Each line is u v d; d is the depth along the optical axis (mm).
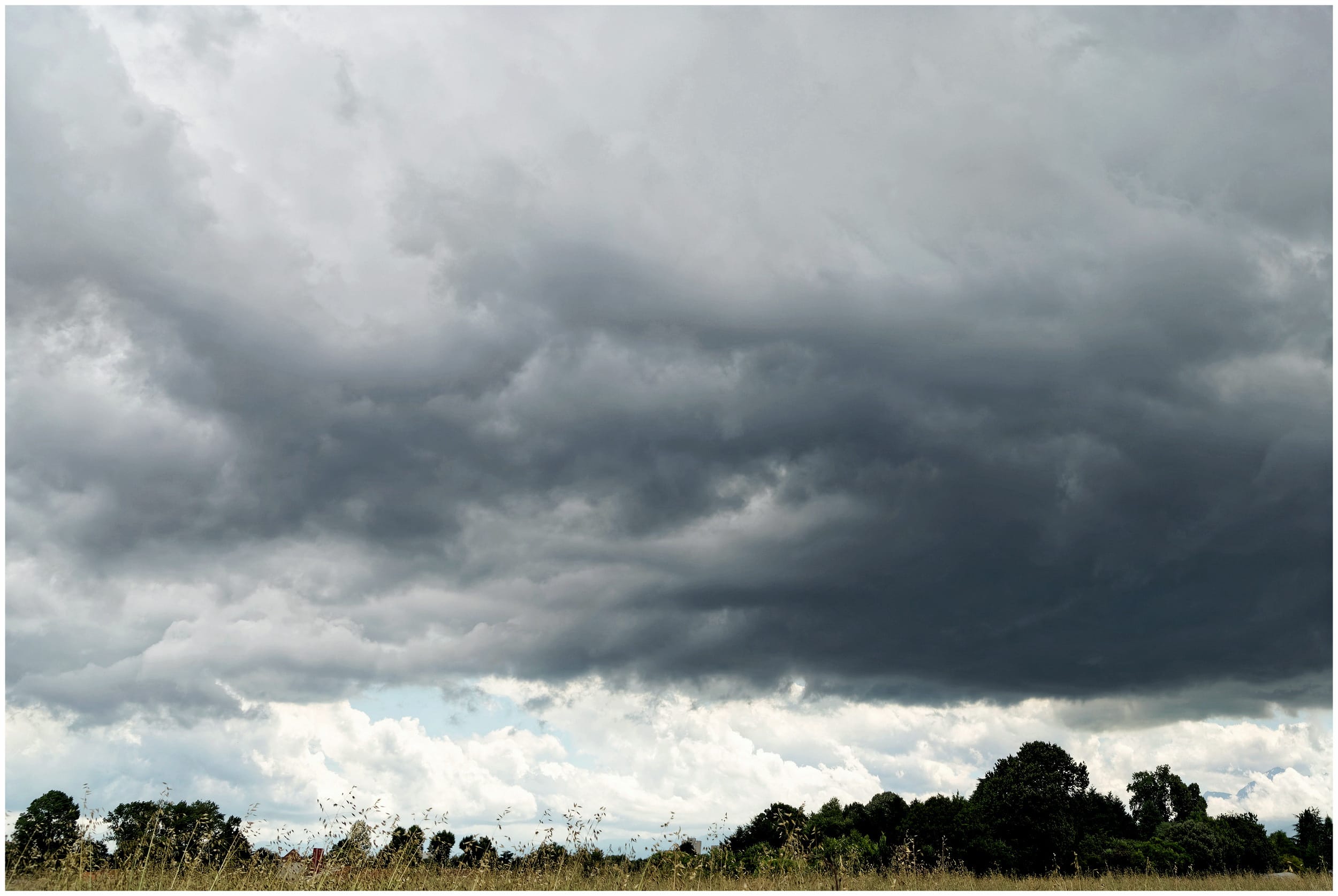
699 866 19625
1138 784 83062
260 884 15727
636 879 18672
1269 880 27344
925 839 56156
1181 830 60750
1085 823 68312
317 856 17062
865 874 22234
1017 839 58281
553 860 18625
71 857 15648
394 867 16844
